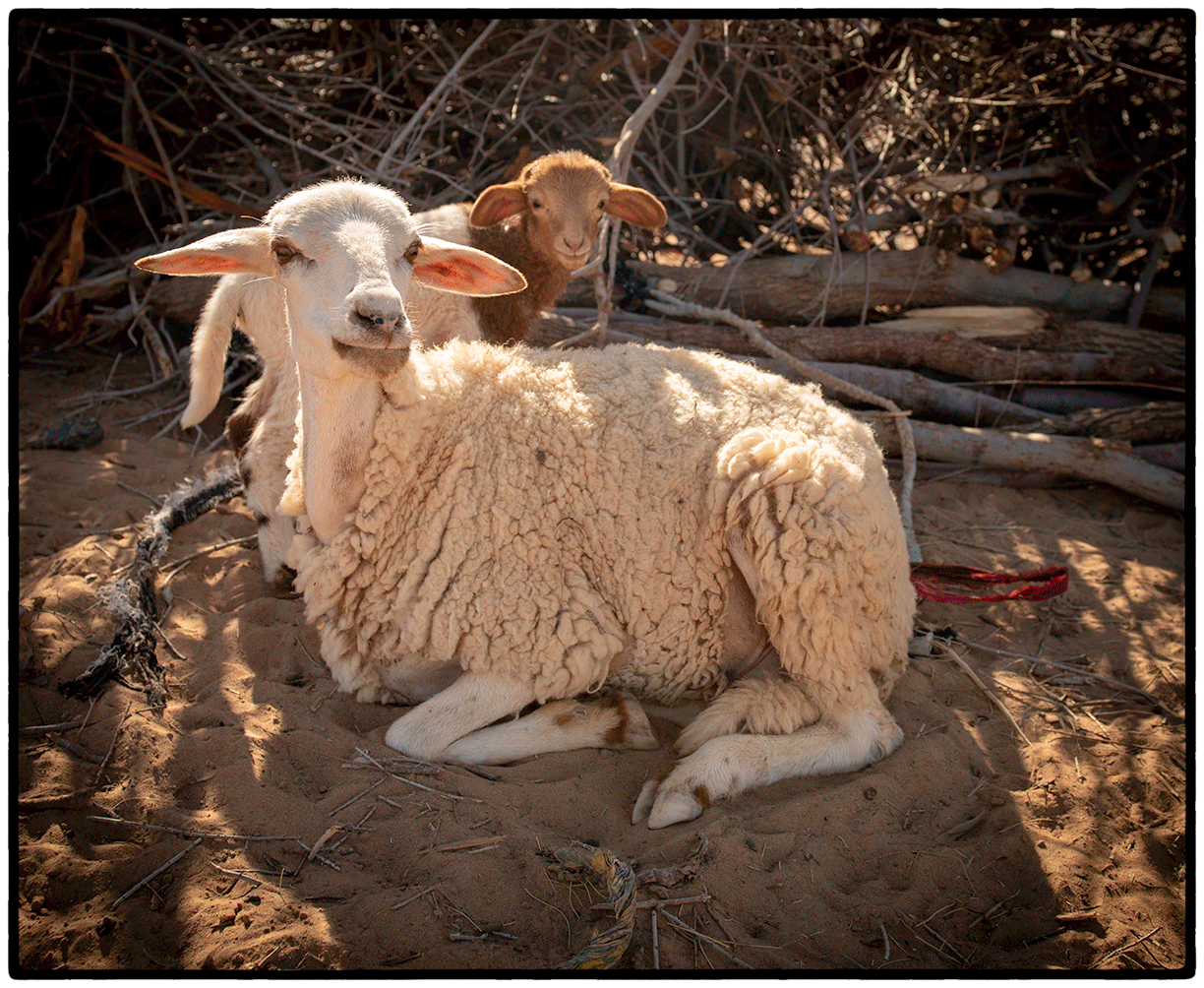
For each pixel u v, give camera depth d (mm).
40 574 1645
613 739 1410
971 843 1339
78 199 2543
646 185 2648
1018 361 2184
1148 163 2330
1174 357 2172
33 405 2135
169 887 1229
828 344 2191
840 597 1376
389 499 1377
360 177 2344
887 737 1430
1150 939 1255
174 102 2555
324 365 1277
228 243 1303
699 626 1430
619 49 2477
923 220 2334
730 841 1289
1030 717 1541
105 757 1341
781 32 2439
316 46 2641
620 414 1438
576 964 1162
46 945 1170
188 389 2191
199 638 1542
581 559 1409
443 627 1371
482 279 1393
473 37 2541
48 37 2430
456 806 1309
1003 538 1956
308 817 1292
